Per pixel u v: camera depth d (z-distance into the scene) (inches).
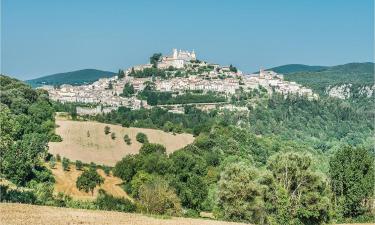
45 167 5423.2
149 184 3705.7
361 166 4020.7
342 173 4008.4
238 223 3014.3
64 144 7568.9
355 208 3996.1
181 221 2810.0
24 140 5807.1
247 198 3449.8
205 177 5821.9
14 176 4633.4
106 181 5669.3
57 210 2797.7
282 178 3639.3
